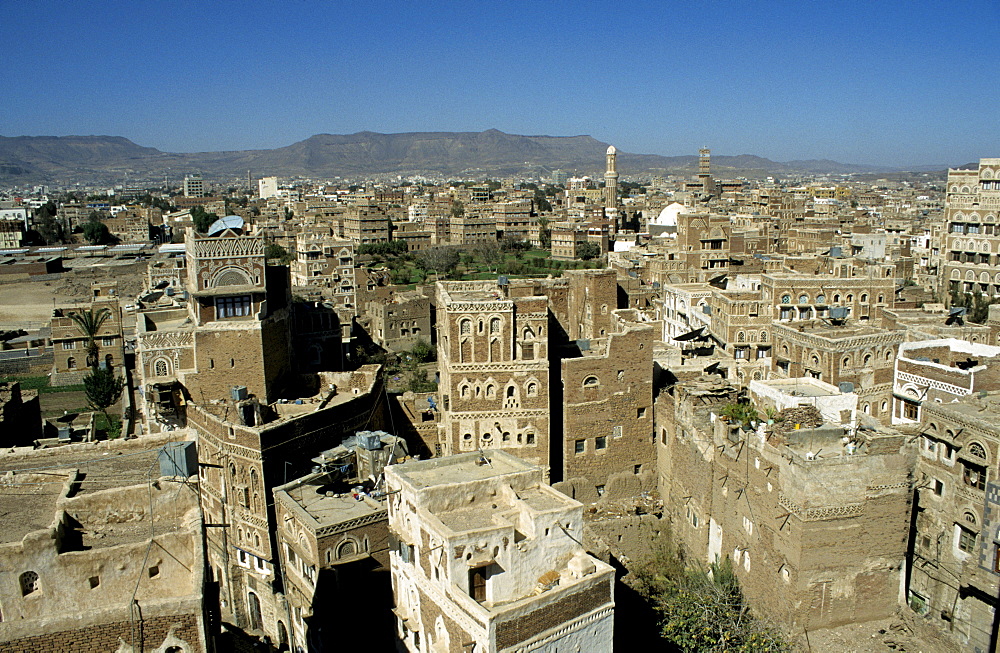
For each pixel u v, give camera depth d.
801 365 88.50
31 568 35.88
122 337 140.12
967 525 61.59
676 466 78.00
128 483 48.00
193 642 34.34
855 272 123.81
